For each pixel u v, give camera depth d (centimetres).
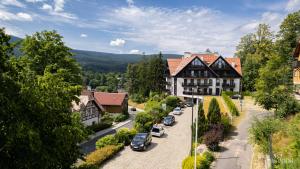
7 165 961
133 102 8062
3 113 892
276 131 1950
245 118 3806
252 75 6475
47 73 1215
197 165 1925
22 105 959
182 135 3412
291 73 3828
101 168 2222
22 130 859
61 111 1086
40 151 946
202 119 2884
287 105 2995
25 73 1085
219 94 6675
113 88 13350
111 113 5788
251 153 2342
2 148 904
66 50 3072
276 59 3591
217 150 2436
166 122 3944
